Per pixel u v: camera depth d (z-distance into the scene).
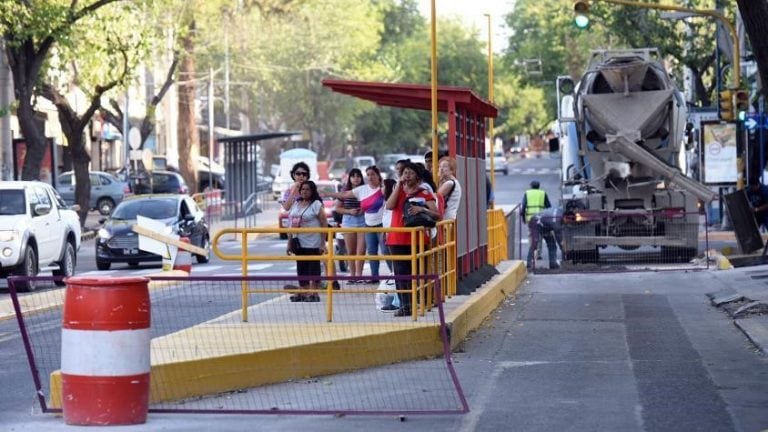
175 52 82.19
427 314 24.45
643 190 47.22
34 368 17.81
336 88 29.53
